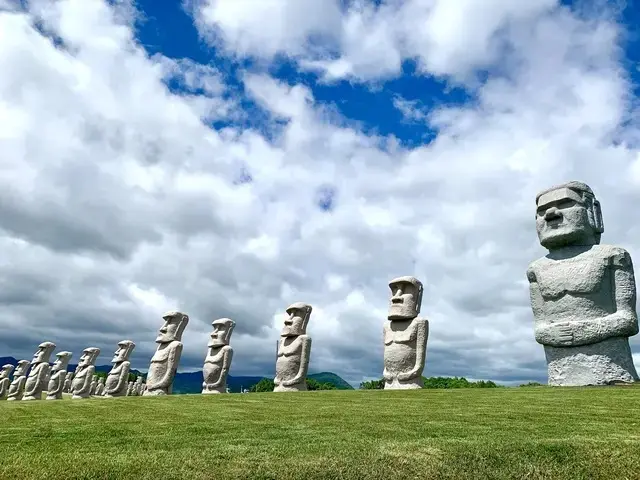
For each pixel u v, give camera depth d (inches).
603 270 631.8
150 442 316.5
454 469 259.6
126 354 1414.9
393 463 262.8
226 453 277.4
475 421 367.6
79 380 1507.1
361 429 345.4
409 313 850.1
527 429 329.1
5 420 474.3
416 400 532.7
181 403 607.8
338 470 254.8
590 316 630.5
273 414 454.0
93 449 296.5
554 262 671.8
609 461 265.6
